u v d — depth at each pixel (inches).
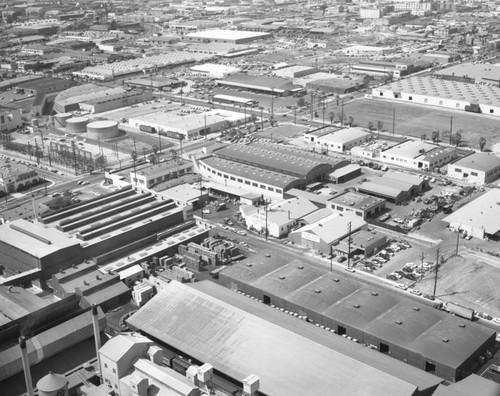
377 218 7224.4
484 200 7327.8
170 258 6264.8
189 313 4950.8
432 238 6722.4
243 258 6392.7
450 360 4347.9
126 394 4220.0
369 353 4466.0
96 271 6008.9
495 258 6235.2
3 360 4429.1
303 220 7037.4
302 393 4035.4
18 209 7751.0
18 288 5521.7
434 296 5536.4
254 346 4495.6
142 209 6968.5
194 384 4163.4
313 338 4606.3
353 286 5393.7
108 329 5123.0
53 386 3973.9
